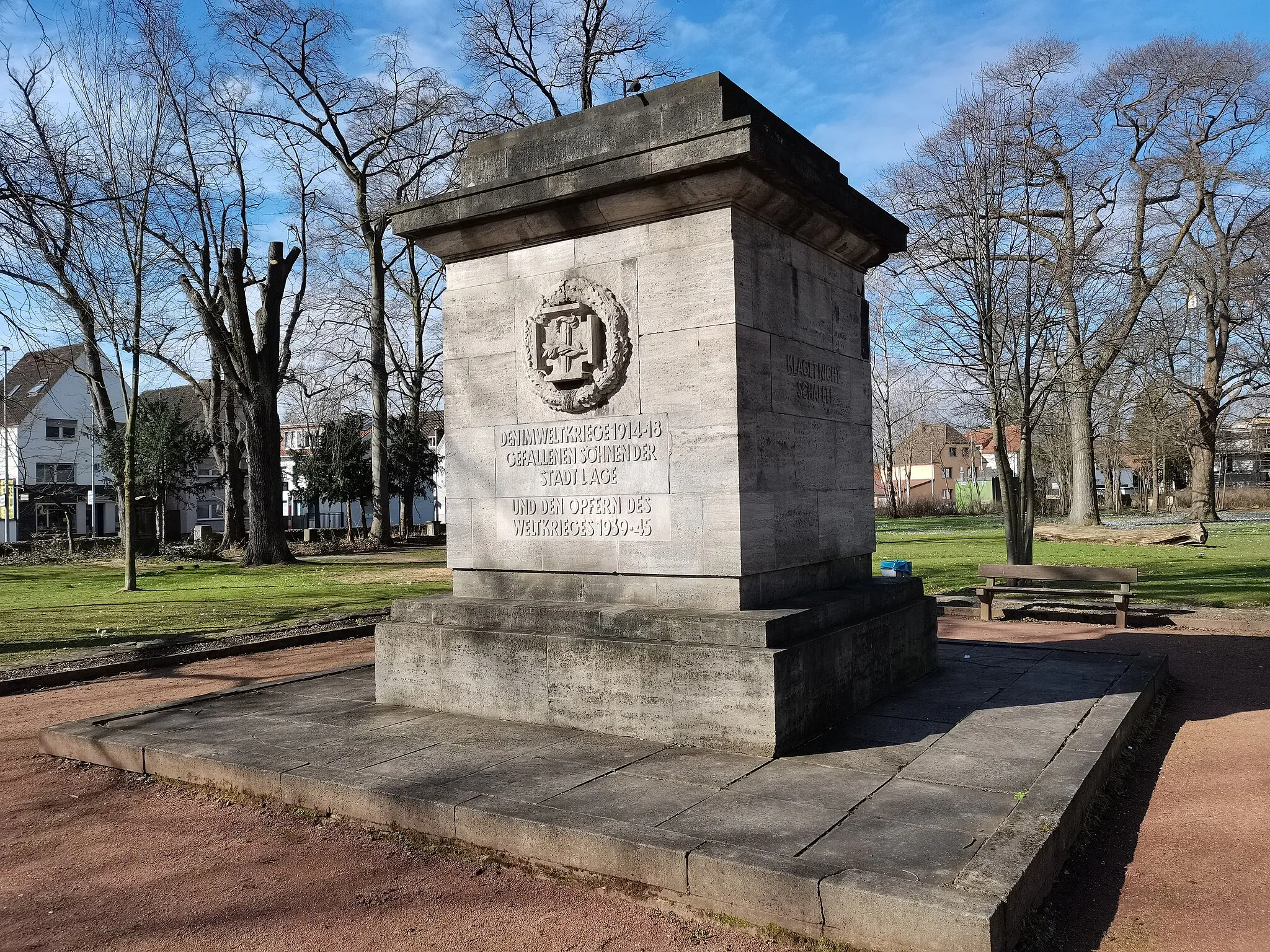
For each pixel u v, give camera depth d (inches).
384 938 168.6
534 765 235.5
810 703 257.9
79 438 2113.7
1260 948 160.7
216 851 209.5
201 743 266.4
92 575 1093.8
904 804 202.4
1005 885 157.8
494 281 314.3
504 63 1275.8
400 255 1724.9
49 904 187.5
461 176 330.6
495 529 313.1
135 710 312.2
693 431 273.4
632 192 278.5
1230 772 257.0
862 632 292.0
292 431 2822.3
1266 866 194.5
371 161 1471.5
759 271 282.0
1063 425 1993.1
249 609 681.6
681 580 275.7
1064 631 519.2
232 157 1240.2
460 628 295.7
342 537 1718.8
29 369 2048.5
